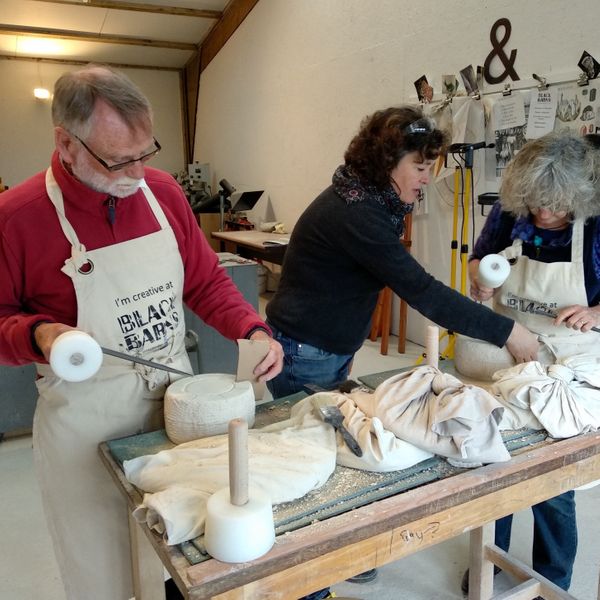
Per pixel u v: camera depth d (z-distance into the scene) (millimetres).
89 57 8117
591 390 1253
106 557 1323
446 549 2002
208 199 6652
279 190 6043
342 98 4688
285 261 1662
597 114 2680
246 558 788
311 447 1038
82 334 938
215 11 6867
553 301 1443
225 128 7453
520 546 2000
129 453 1123
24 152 8156
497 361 1427
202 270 1411
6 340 1078
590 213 1323
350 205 1420
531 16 2951
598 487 2326
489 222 1646
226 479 917
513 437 1170
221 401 1121
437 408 1066
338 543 855
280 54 5621
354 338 1639
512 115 3111
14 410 2748
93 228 1167
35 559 1982
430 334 1246
